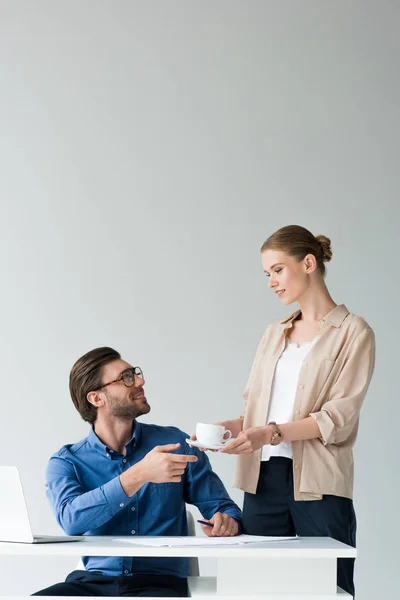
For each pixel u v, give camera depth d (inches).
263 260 92.9
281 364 92.7
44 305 148.4
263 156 153.0
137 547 62.5
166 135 153.0
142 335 148.0
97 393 87.1
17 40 154.8
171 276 149.6
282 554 61.9
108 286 149.0
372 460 147.1
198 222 151.1
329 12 156.9
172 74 154.6
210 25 155.9
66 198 151.1
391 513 145.9
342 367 89.6
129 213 151.0
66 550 62.5
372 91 155.6
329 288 150.9
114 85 154.2
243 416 97.1
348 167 153.6
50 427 145.9
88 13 155.7
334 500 87.4
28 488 144.1
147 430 90.4
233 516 84.6
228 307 149.2
